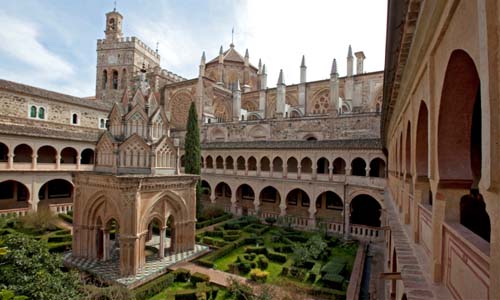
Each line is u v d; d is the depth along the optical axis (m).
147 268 21.39
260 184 42.59
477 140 8.23
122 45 67.31
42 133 39.56
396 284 11.06
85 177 23.16
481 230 8.11
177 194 24.25
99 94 68.88
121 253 20.23
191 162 38.75
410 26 6.67
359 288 19.33
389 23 7.36
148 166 22.83
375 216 39.03
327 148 36.56
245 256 24.69
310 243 25.97
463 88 4.86
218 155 47.53
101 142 23.81
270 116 55.75
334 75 42.09
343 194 35.16
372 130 37.59
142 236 21.22
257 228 35.12
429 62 5.84
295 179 39.19
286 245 28.14
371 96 44.31
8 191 40.12
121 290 15.91
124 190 20.27
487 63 2.83
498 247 2.81
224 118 62.34
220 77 67.44
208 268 22.64
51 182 44.31
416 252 7.41
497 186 2.79
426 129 7.88
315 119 42.50
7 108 39.50
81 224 23.47
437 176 5.42
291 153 40.00
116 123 23.95
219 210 42.44
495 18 2.78
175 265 22.69
